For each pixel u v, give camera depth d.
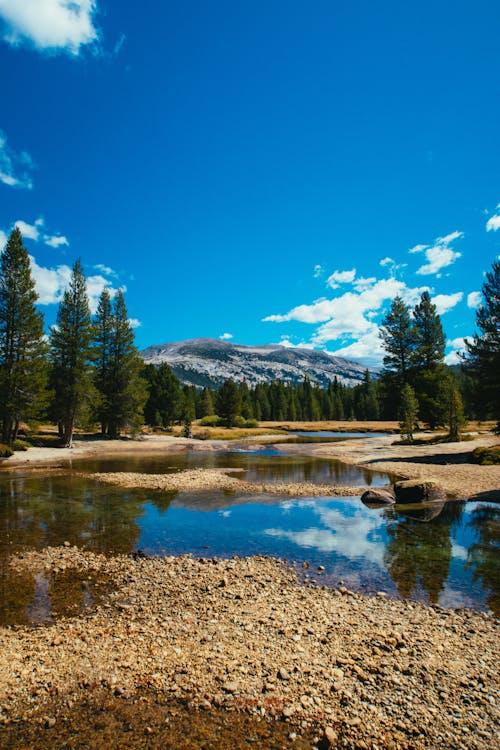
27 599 9.43
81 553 12.69
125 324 59.50
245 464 35.50
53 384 49.12
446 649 7.41
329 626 8.24
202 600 9.48
